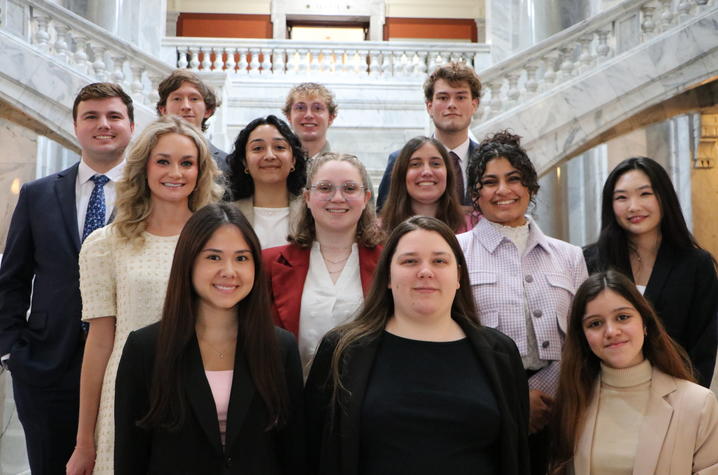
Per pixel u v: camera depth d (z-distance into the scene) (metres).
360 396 2.20
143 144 2.64
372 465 2.16
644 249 3.16
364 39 15.34
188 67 9.81
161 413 2.12
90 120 3.25
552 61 6.70
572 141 6.41
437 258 2.31
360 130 9.13
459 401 2.17
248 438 2.15
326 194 2.80
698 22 6.15
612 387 2.56
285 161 3.31
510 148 2.94
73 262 3.02
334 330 2.40
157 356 2.18
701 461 2.37
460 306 2.42
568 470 2.56
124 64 7.01
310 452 2.32
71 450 2.93
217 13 14.55
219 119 6.51
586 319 2.58
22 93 6.12
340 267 2.86
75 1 9.72
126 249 2.58
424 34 14.82
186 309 2.23
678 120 7.60
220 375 2.25
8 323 3.01
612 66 6.34
